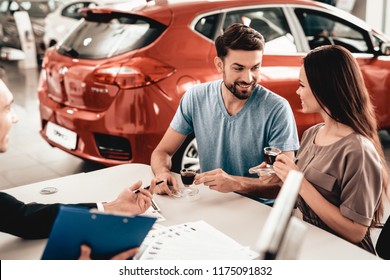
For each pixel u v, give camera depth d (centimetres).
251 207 178
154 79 314
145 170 222
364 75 418
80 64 336
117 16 352
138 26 338
